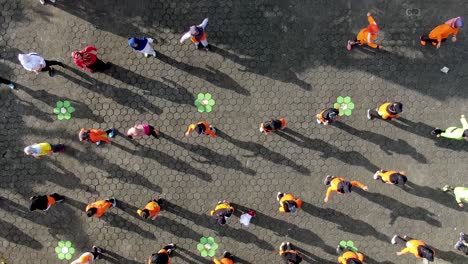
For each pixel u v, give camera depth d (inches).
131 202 483.8
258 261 486.0
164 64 484.4
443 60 484.7
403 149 484.7
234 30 486.9
